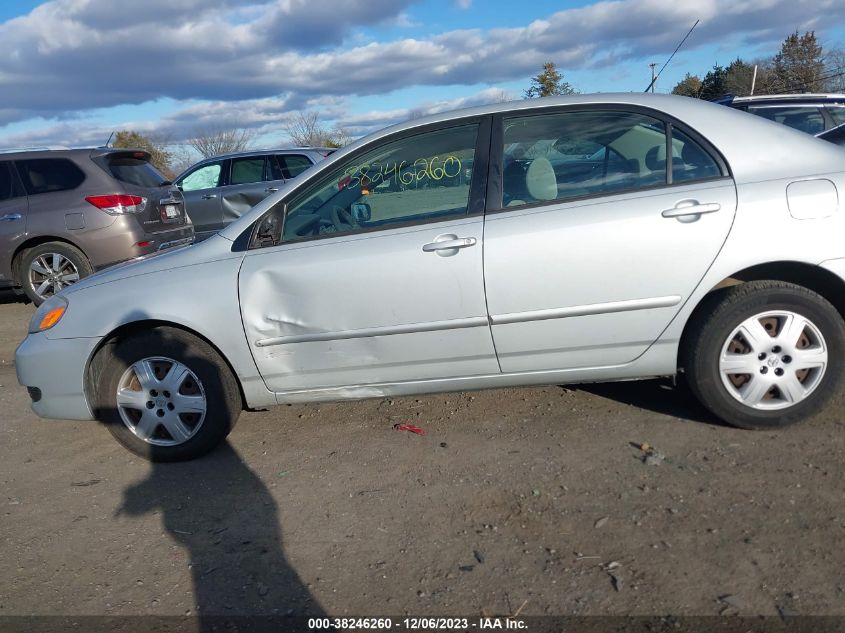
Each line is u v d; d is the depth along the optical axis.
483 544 3.06
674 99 3.88
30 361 4.12
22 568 3.18
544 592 2.73
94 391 4.13
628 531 3.06
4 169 8.01
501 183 3.82
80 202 7.94
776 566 2.76
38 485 3.97
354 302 3.80
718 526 3.04
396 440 4.14
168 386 4.01
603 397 4.46
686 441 3.80
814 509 3.10
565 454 3.78
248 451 4.18
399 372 3.91
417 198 3.89
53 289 8.09
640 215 3.63
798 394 3.73
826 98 9.91
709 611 2.55
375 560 3.03
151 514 3.56
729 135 3.73
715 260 3.60
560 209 3.71
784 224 3.56
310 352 3.91
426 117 4.02
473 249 3.70
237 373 3.99
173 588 2.96
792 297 3.63
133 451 4.14
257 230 3.98
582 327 3.74
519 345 3.79
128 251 8.03
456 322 3.77
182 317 3.92
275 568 3.04
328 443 4.18
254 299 3.88
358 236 3.86
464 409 4.48
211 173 11.18
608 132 3.84
